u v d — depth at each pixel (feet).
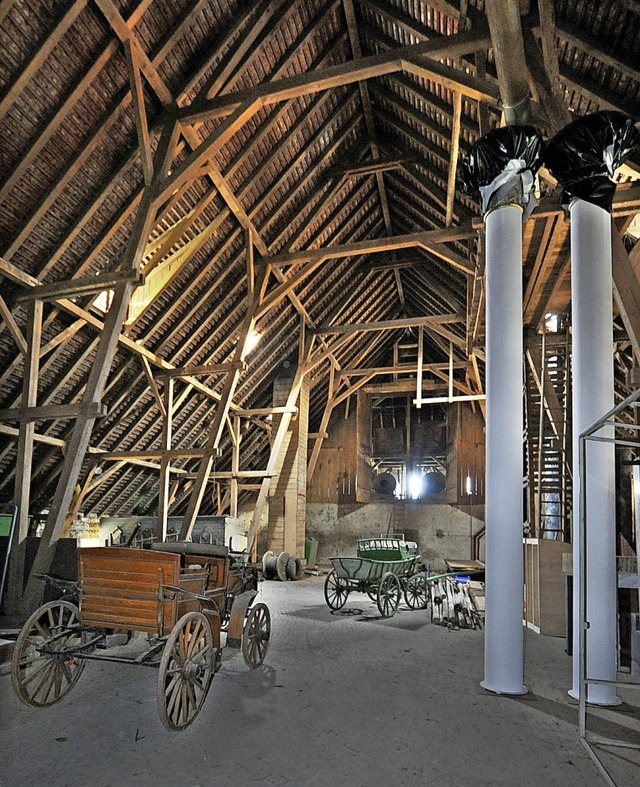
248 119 25.00
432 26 23.47
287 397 46.34
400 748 11.93
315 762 11.16
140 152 22.74
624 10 16.22
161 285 28.89
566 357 29.22
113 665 17.62
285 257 34.96
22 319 25.13
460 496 56.24
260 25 24.58
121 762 10.89
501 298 17.56
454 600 30.35
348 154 34.53
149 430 36.91
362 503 58.23
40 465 30.17
